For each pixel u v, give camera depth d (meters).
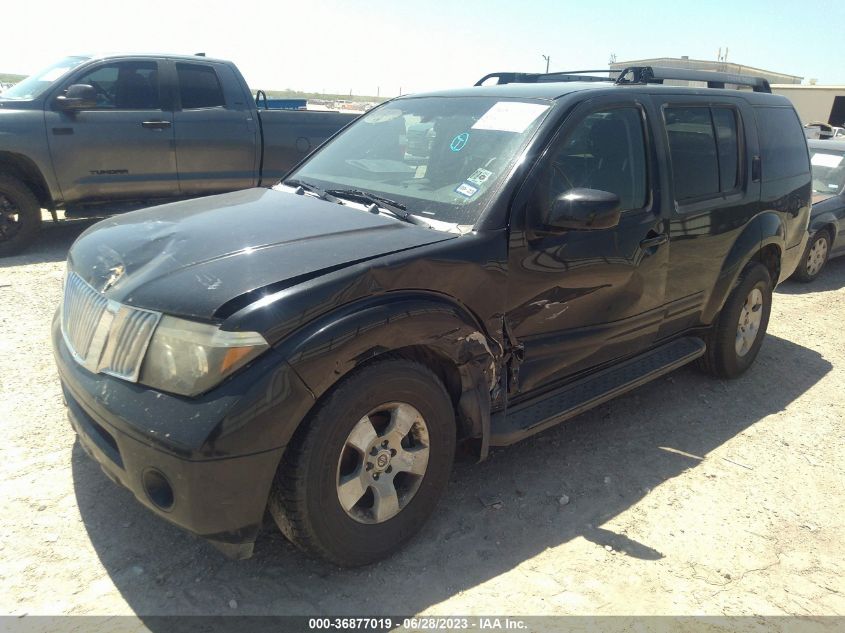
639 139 3.75
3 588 2.52
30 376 4.26
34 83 7.43
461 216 3.03
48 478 3.21
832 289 8.16
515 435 3.15
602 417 4.33
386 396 2.60
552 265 3.19
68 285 2.98
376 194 3.40
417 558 2.85
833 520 3.35
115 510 3.01
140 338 2.38
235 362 2.24
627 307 3.72
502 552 2.94
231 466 2.23
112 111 7.41
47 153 7.05
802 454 4.00
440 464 2.90
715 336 4.77
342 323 2.40
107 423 2.38
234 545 2.39
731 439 4.14
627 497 3.44
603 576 2.83
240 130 8.12
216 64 8.09
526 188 3.09
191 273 2.50
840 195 8.55
